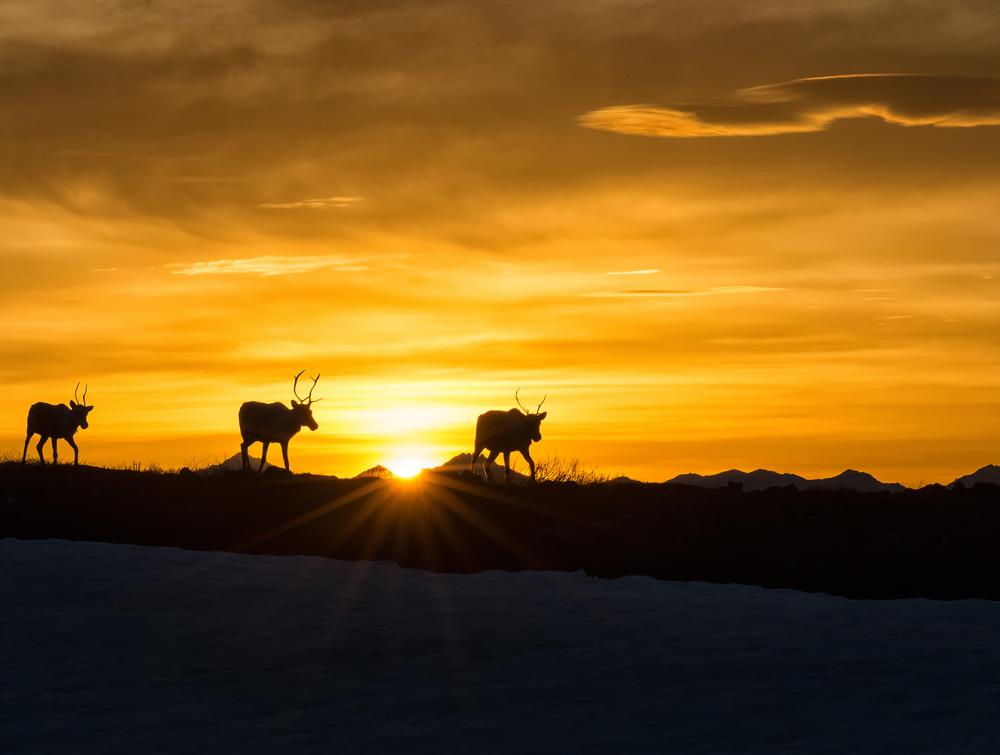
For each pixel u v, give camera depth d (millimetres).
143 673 31266
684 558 45969
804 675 30109
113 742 26297
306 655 32688
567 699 28797
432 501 53188
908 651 32250
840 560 46438
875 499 55562
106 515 50500
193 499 53406
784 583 43781
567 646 33375
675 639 33844
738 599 39438
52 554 43531
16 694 29609
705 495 55938
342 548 47406
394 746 25812
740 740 25500
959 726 25812
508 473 58750
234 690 29906
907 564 45844
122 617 36250
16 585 39312
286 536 48656
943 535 50031
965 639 33750
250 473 58500
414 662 32062
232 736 26625
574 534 48688
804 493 56688
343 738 26406
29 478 55531
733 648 32781
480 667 31562
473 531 49281
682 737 25859
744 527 50562
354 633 34750
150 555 44406
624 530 49812
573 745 25578
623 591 40750
